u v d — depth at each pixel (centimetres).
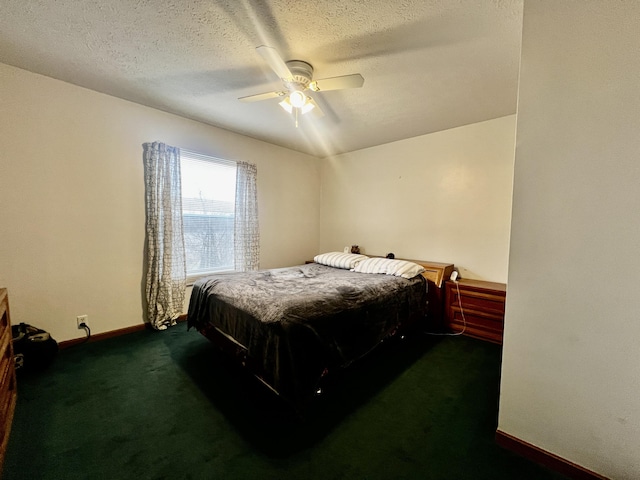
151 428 152
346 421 160
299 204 446
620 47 105
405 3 145
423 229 361
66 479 121
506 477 124
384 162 397
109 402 174
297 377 150
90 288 258
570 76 116
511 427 140
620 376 112
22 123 219
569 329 122
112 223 267
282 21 159
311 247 469
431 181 351
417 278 291
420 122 312
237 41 179
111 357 231
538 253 128
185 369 214
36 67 214
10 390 159
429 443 144
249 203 363
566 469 124
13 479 121
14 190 218
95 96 252
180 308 307
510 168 292
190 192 323
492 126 302
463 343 271
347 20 158
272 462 131
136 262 285
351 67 204
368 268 307
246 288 217
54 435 146
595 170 113
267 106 279
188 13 154
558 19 117
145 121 282
